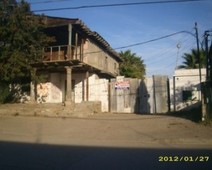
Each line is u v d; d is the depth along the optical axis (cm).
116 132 1360
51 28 2338
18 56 2041
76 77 2655
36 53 2206
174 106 2480
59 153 905
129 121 1730
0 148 1005
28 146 1046
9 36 2066
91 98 2580
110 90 2531
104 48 3095
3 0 2064
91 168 704
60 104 2238
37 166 732
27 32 2117
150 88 2494
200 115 1803
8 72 2075
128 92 2492
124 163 754
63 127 1520
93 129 1455
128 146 1029
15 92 2544
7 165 744
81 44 2497
